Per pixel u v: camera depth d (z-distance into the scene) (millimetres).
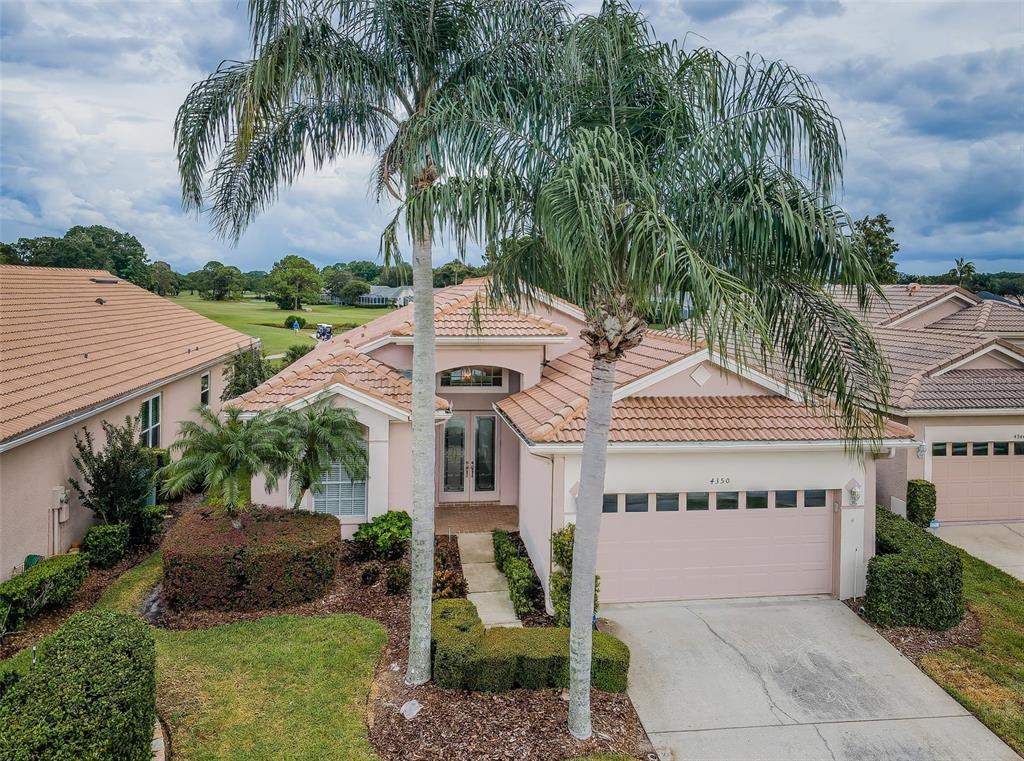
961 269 66750
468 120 7723
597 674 9320
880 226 46562
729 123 7566
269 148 10070
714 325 6152
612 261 7039
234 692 8945
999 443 17625
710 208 7480
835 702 9406
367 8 8984
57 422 12383
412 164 8008
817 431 12297
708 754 8219
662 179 7547
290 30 8531
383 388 14953
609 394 7961
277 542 11836
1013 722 8930
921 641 11172
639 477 12164
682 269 6434
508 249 8812
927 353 19469
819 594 12875
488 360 16609
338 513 14398
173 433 20328
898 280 48562
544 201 6848
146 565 13445
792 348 8477
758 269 7816
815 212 7215
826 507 12789
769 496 12617
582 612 8070
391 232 7762
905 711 9227
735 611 12141
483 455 18469
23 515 11859
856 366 8477
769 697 9492
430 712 8547
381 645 10242
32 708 6117
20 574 11227
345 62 8906
